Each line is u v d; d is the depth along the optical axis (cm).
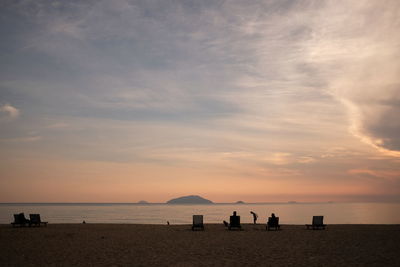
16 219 2800
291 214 10538
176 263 1291
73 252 1539
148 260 1351
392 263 1269
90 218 8100
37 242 1870
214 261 1325
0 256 1447
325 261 1309
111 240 1956
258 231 2466
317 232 2355
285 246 1695
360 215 9188
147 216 9825
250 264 1261
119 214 11475
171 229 2673
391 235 2155
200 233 2334
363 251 1536
